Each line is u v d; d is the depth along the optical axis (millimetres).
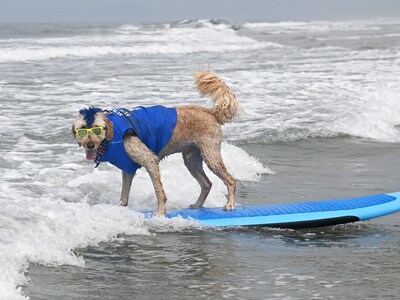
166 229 6840
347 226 7227
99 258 5848
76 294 5023
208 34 43125
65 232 6121
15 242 5625
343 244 6520
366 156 10648
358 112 13703
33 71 20203
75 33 40906
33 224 6008
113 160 7023
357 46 34312
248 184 8836
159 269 5656
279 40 41594
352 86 17078
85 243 6129
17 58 24359
